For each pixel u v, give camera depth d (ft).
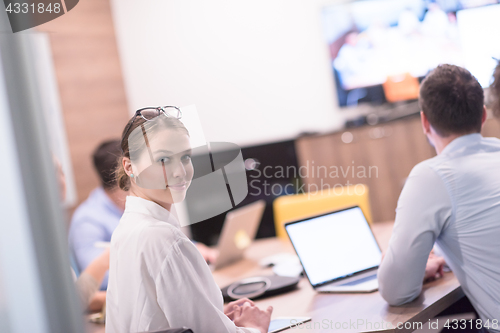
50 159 2.57
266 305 4.84
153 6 15.85
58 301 2.52
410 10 13.20
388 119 12.96
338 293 4.84
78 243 7.21
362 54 13.89
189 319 3.25
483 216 4.01
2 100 2.46
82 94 13.61
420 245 4.04
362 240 5.39
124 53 16.03
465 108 4.24
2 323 2.43
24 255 2.47
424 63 13.19
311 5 14.55
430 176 4.17
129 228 3.50
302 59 14.83
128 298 3.43
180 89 15.93
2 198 2.44
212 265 7.22
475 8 12.49
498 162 4.17
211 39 15.61
